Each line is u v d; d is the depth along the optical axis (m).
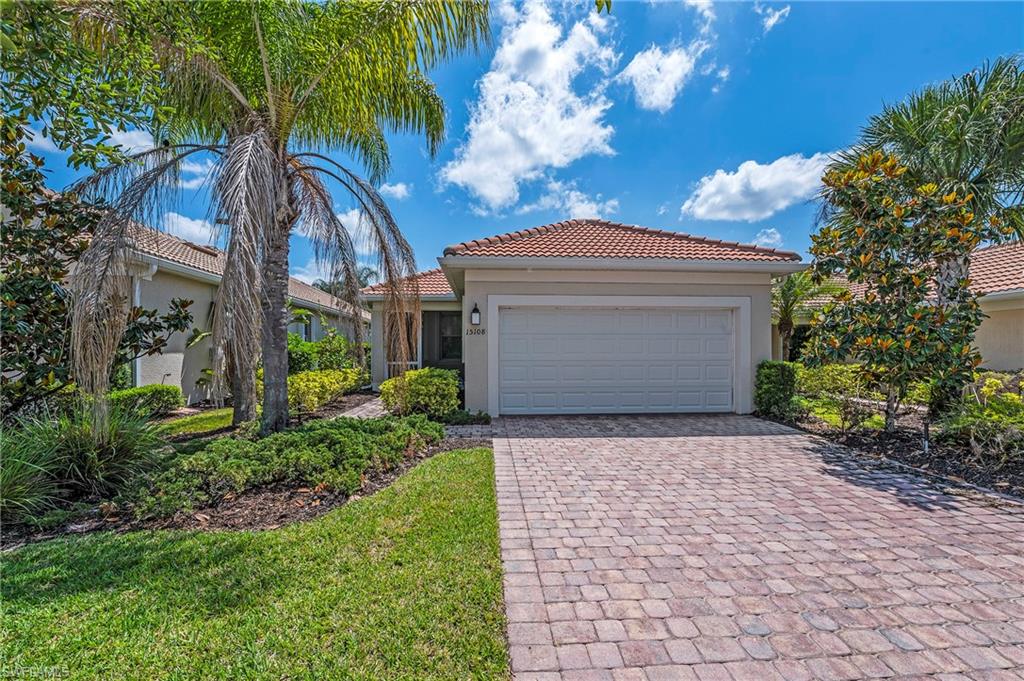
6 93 4.39
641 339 11.15
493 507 5.05
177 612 3.09
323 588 3.40
